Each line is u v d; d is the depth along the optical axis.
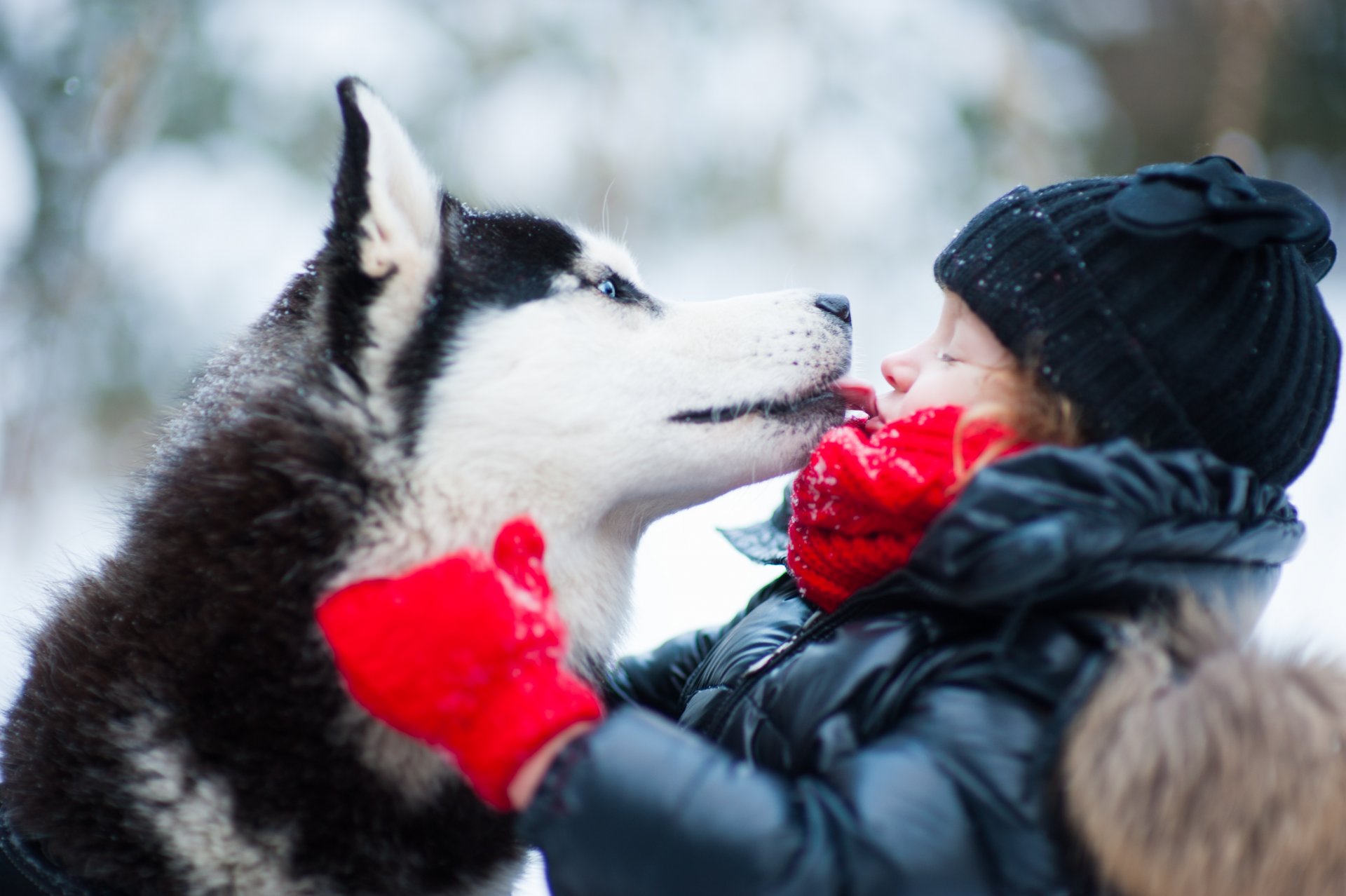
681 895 1.13
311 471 1.50
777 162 6.75
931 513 1.38
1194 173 1.34
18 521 5.20
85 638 1.57
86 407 5.71
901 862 1.13
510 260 1.76
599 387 1.70
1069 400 1.38
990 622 1.32
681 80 6.78
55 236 5.67
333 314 1.61
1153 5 7.68
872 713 1.29
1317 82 7.16
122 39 5.69
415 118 6.42
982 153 6.89
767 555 1.93
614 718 1.24
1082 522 1.13
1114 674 1.19
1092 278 1.38
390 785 1.49
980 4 7.19
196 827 1.45
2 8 5.61
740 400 1.79
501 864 1.62
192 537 1.52
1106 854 1.14
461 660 1.23
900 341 6.57
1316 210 1.47
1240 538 1.30
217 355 1.96
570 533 1.70
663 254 6.67
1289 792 1.12
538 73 6.62
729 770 1.20
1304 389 1.44
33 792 1.50
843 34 6.96
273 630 1.46
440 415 1.60
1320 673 1.22
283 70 6.29
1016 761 1.19
